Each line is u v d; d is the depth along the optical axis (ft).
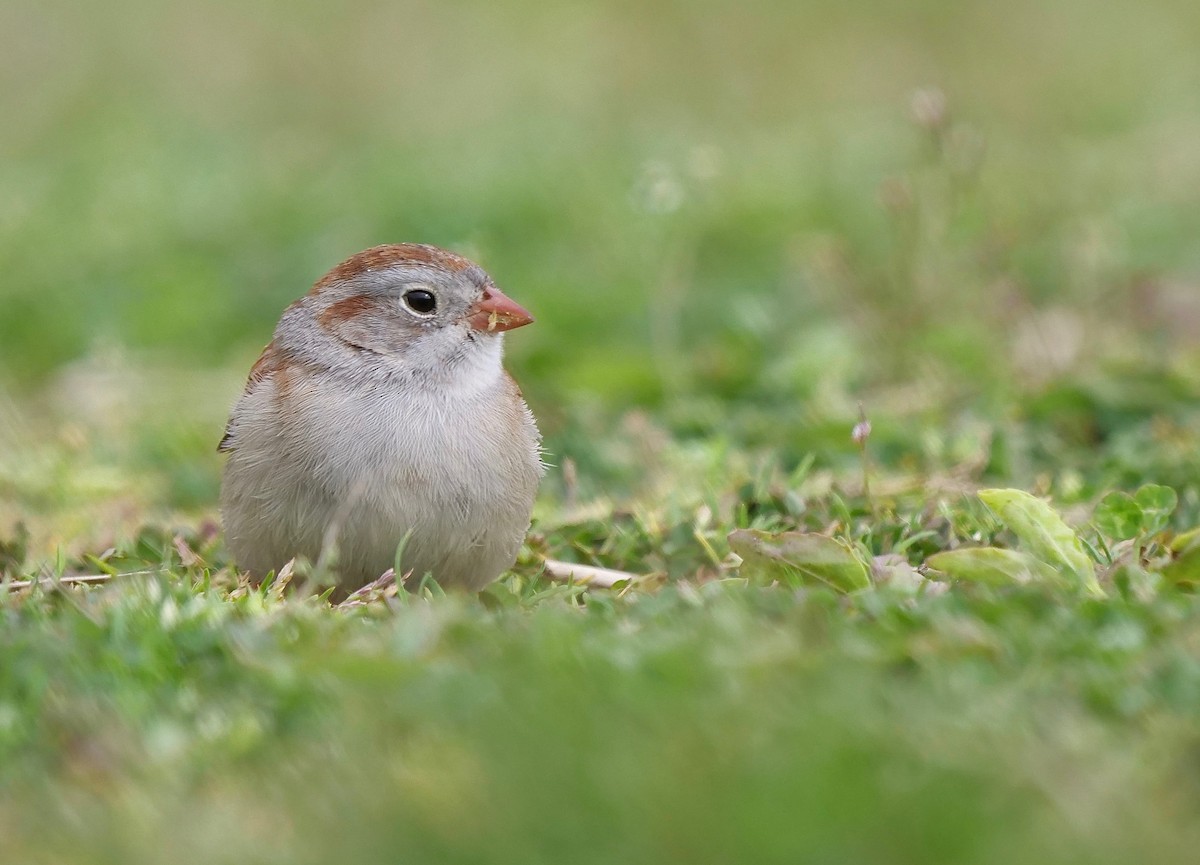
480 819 18.53
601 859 17.90
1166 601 24.17
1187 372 41.70
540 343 48.39
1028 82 84.07
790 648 22.16
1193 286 52.37
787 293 53.21
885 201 47.55
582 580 30.66
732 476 37.52
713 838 17.98
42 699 21.72
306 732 21.08
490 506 29.58
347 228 60.39
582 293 53.57
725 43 88.22
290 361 30.27
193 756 20.43
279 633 23.89
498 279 55.26
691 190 60.03
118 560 32.19
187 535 34.42
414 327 30.01
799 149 68.74
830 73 85.97
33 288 58.18
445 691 21.30
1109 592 25.76
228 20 88.22
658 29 89.61
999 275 46.96
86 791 19.81
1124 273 49.88
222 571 31.60
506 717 20.25
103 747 20.44
